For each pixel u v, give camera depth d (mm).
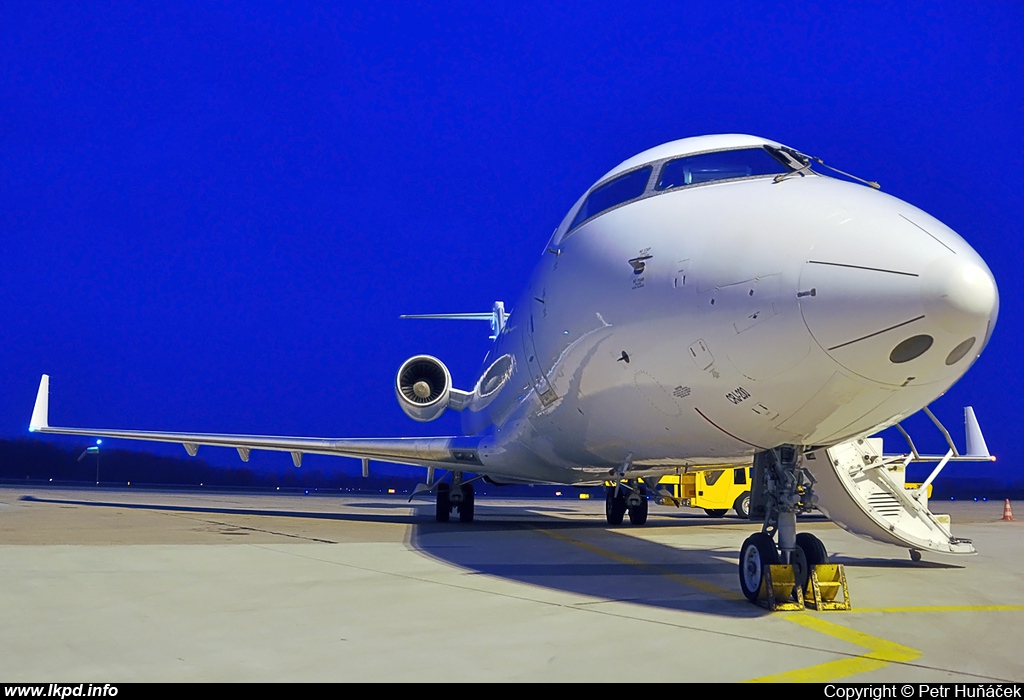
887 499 10227
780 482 7324
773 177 7602
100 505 21375
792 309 6191
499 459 13891
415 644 5055
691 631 5496
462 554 10188
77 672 4363
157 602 6516
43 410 21031
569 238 9391
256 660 4645
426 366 17938
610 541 12242
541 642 5125
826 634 5492
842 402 6395
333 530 13938
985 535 14508
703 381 6953
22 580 7672
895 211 6441
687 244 7215
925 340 5871
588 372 8594
